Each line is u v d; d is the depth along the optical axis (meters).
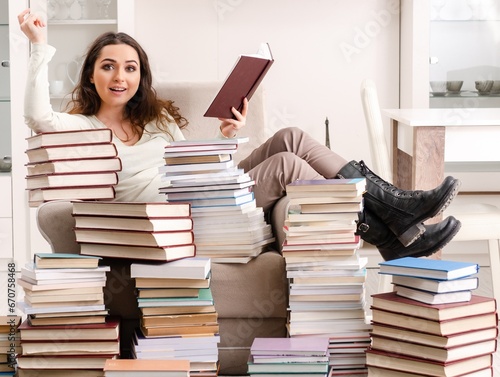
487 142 3.15
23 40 4.21
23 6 4.22
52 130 2.83
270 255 2.54
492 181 4.40
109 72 2.89
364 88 3.20
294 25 4.52
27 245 4.27
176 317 2.35
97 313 2.30
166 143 2.98
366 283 3.91
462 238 3.11
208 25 4.52
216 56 4.54
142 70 3.02
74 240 2.51
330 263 2.42
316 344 2.31
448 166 4.41
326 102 4.56
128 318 2.53
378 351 2.32
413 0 4.28
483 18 4.41
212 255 2.54
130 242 2.36
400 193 2.73
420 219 2.71
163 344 2.35
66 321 2.29
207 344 2.36
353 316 2.43
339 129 4.57
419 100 4.34
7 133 4.28
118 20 4.29
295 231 2.43
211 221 2.53
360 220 2.78
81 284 2.29
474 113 3.39
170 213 2.38
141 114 3.01
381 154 3.16
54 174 2.59
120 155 2.88
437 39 4.42
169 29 4.52
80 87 2.99
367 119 3.18
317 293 2.43
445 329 2.20
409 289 2.30
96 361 2.30
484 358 2.30
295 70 4.54
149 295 2.35
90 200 2.62
